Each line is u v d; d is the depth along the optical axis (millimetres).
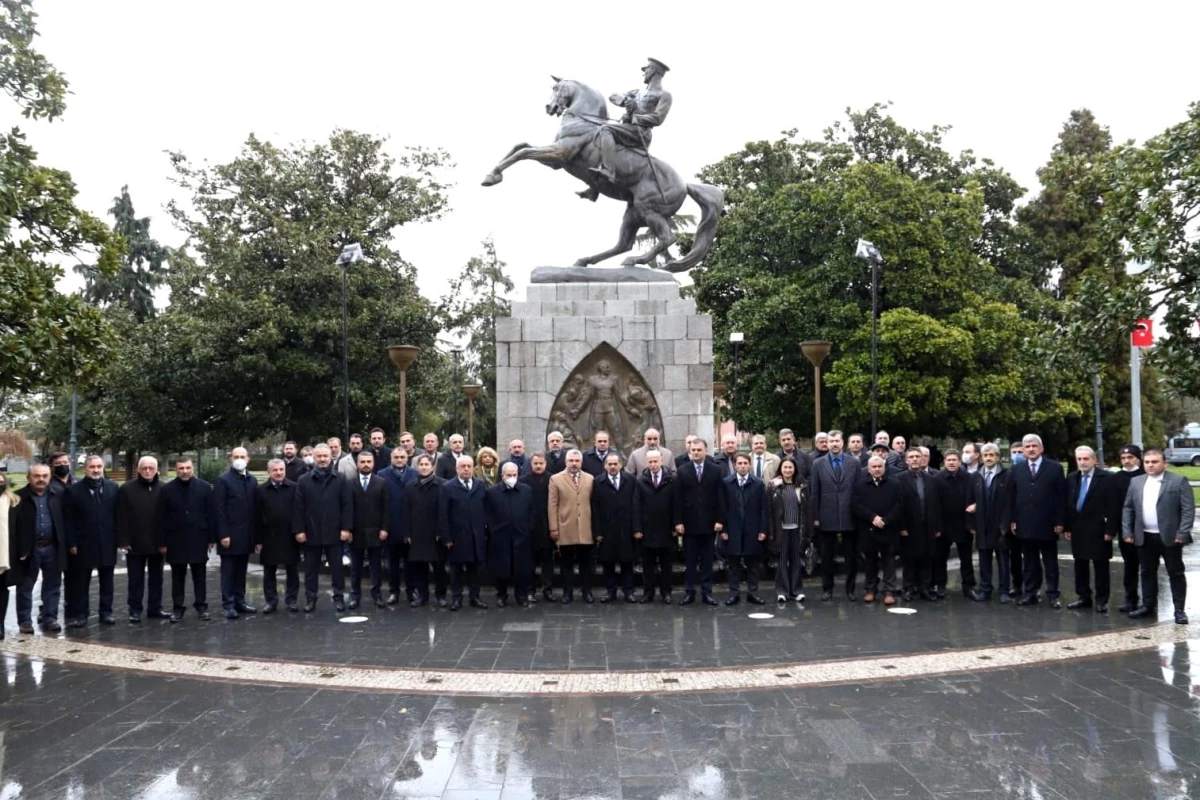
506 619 9656
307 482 10234
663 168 14383
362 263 26078
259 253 26156
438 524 10250
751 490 10375
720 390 28422
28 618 9258
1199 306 9508
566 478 10492
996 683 6871
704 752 5363
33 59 11617
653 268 14695
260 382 25219
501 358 13703
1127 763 5148
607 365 13711
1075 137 32594
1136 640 8367
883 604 10438
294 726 5930
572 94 14422
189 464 10062
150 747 5543
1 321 10094
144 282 42125
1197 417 65625
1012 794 4707
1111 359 11945
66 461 10055
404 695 6664
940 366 23812
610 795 4730
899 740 5562
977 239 28906
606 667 7445
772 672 7238
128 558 9930
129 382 24781
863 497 10461
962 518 10797
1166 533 9195
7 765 5246
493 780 4945
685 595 10555
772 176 29125
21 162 11117
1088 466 10109
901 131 28953
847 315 24938
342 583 10266
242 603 10344
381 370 26406
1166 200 9914
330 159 27984
